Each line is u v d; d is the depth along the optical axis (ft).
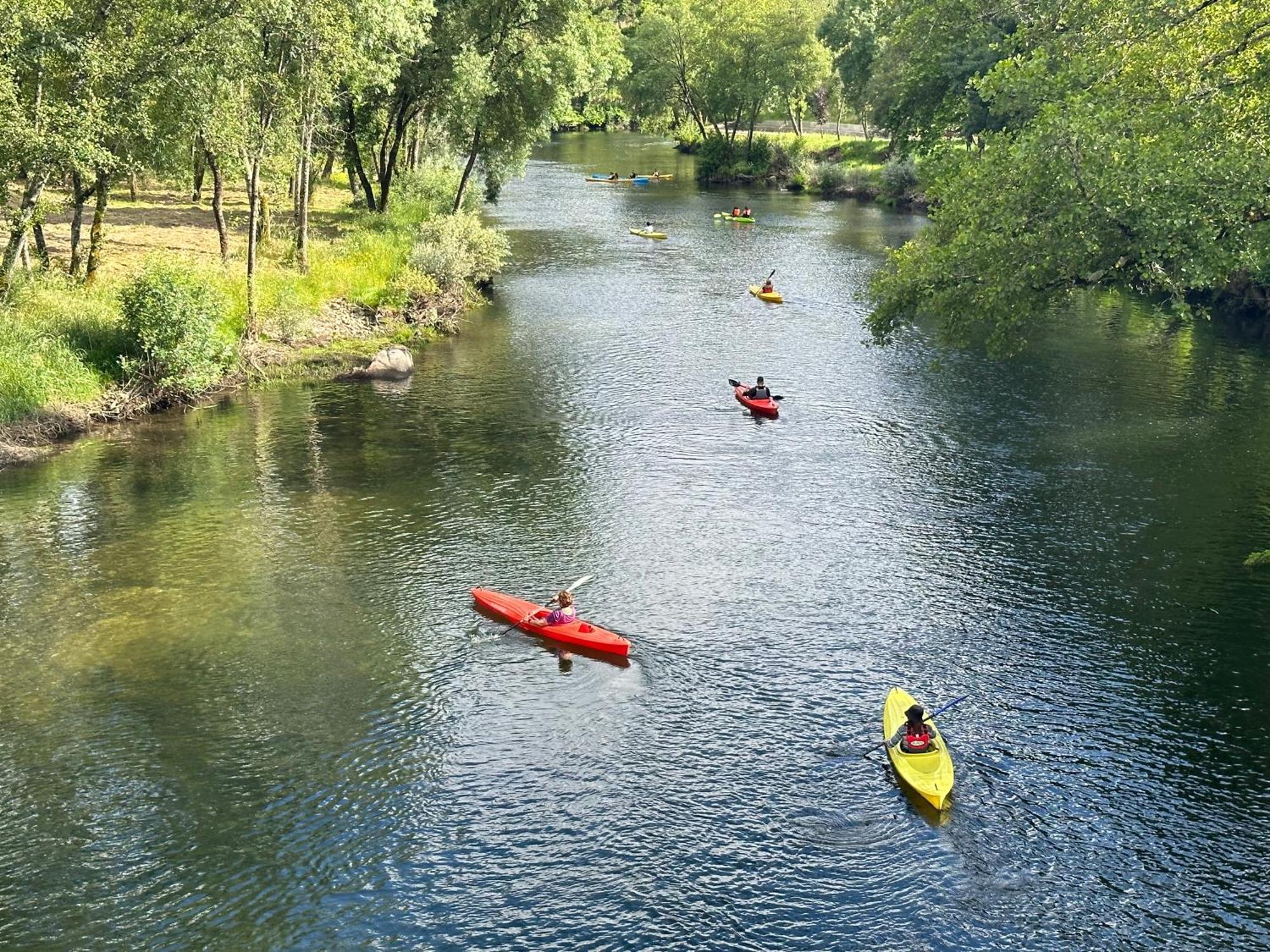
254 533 76.43
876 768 52.03
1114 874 45.39
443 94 168.25
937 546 75.36
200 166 194.29
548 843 47.24
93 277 119.34
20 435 91.40
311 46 116.78
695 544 75.66
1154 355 124.98
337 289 133.28
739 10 306.55
